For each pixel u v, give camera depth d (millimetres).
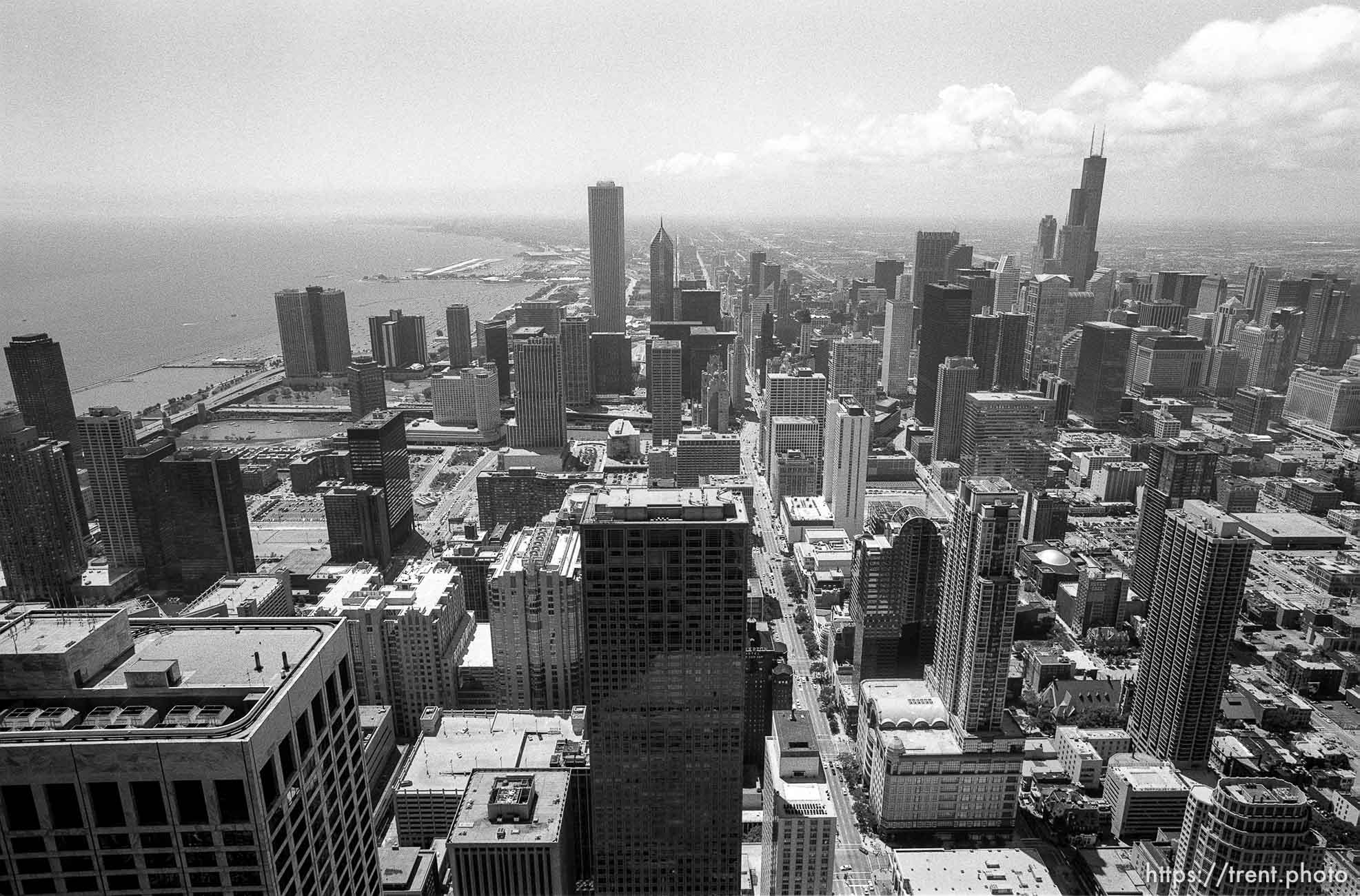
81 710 83000
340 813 96438
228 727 77625
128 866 80062
